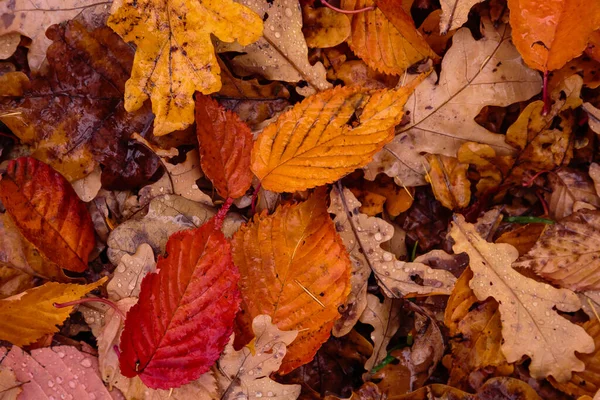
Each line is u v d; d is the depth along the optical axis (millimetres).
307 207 558
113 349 557
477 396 571
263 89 577
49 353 553
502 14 571
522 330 569
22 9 556
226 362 549
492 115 589
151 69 546
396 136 576
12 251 564
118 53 562
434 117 574
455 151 577
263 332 546
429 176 579
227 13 540
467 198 581
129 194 576
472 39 568
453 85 572
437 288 572
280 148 550
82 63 562
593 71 577
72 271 574
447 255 578
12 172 553
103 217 574
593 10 547
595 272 574
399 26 563
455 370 581
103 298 557
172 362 541
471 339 579
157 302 541
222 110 554
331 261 557
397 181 581
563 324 567
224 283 542
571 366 566
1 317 548
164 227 566
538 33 556
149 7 539
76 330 569
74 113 564
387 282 574
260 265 558
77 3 556
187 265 543
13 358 551
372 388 577
